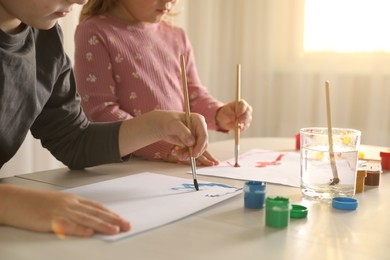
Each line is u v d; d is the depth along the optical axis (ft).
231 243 1.93
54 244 1.88
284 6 7.65
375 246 1.95
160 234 2.01
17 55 2.92
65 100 3.29
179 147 3.36
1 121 2.93
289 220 2.19
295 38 7.59
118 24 4.44
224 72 8.11
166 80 4.54
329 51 7.33
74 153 3.18
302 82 7.59
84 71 4.16
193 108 4.68
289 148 4.10
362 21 7.11
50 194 2.12
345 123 7.34
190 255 1.80
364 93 7.23
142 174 3.02
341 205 2.43
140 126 3.07
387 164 3.44
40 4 2.67
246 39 7.88
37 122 3.31
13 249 1.83
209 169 3.25
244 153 3.84
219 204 2.45
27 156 5.56
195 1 7.97
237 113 4.01
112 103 4.15
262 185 2.40
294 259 1.80
